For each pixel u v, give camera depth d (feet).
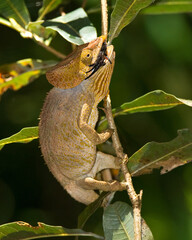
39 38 19.15
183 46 30.89
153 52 31.63
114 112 17.53
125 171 14.79
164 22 30.73
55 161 17.21
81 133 16.56
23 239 16.52
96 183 16.57
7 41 32.63
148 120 31.27
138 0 15.78
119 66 31.58
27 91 32.55
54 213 33.24
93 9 20.68
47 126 16.88
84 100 16.29
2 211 33.78
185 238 29.68
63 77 15.46
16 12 19.20
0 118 32.19
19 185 33.71
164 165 16.12
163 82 31.78
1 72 21.16
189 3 21.22
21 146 32.71
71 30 16.30
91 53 14.96
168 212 30.30
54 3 19.72
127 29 31.42
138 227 13.44
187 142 15.57
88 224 31.78
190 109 30.94
